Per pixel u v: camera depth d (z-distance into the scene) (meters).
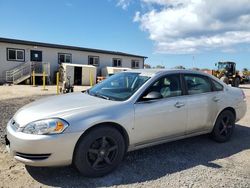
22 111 3.70
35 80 24.39
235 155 4.42
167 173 3.63
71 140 3.24
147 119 3.92
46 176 3.45
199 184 3.32
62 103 3.78
